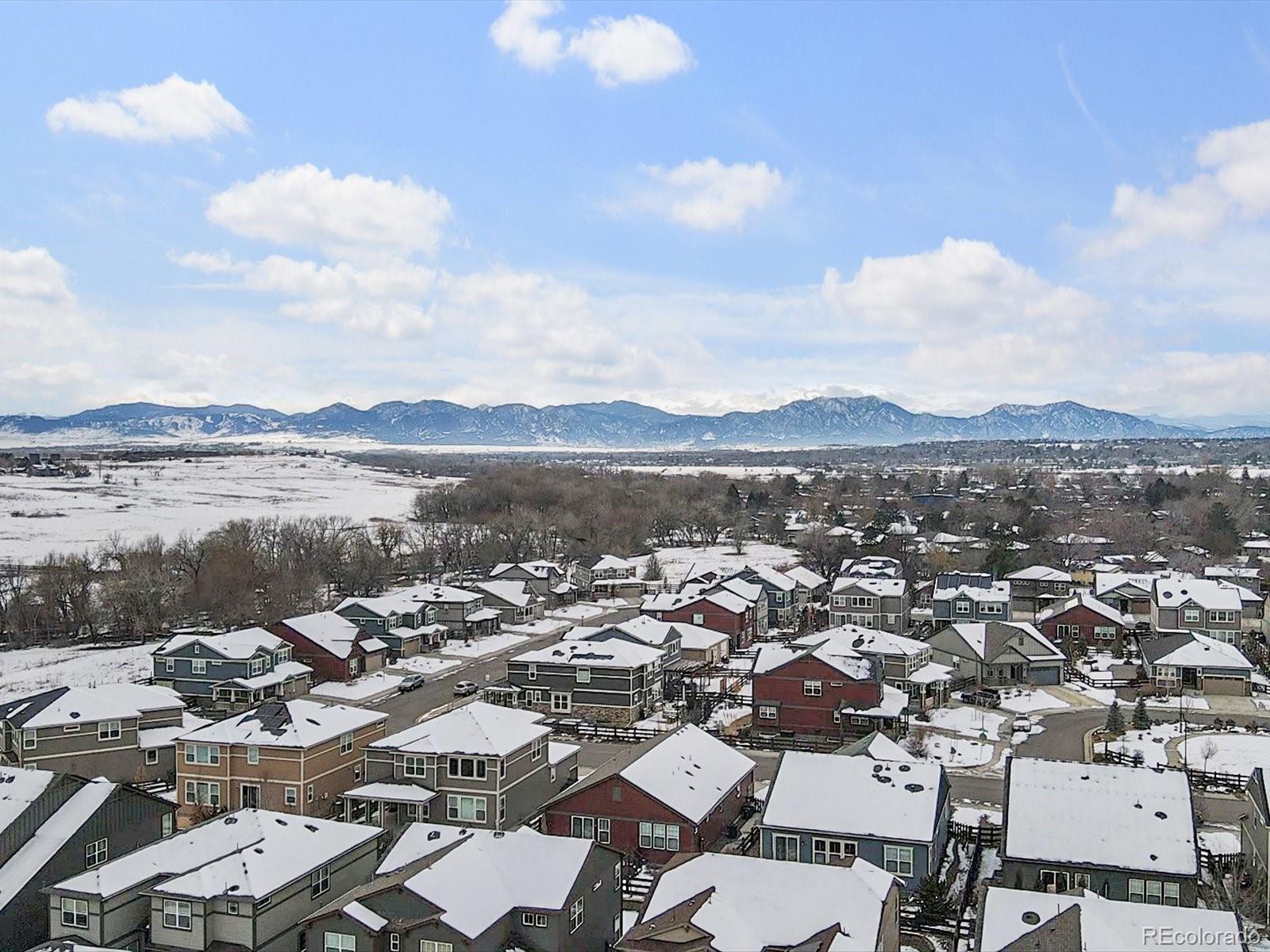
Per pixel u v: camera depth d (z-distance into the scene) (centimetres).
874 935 3675
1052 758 6981
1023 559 14850
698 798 5478
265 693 8819
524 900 4028
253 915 4041
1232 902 4350
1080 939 3416
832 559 15462
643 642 8900
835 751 6694
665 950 3622
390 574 15088
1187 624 10488
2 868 4456
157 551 13325
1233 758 6819
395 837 5103
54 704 6750
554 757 6397
